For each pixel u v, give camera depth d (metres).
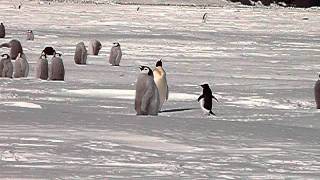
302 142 17.61
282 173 12.78
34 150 14.26
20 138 15.84
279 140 17.80
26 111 22.44
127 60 59.62
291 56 70.56
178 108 28.70
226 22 148.88
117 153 14.41
